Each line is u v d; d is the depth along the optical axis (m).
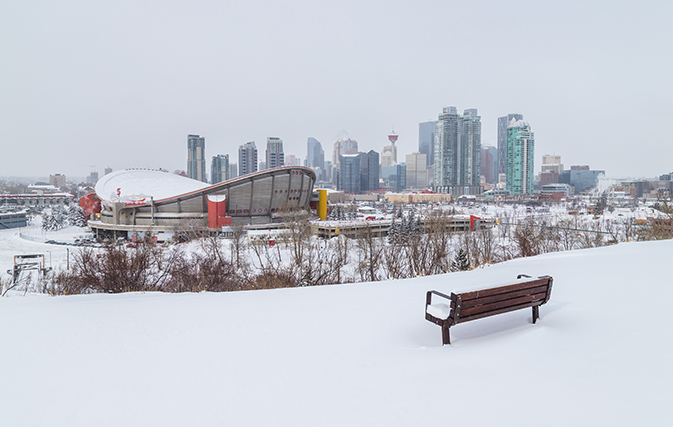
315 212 145.75
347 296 11.71
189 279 34.00
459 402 4.99
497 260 44.66
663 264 13.28
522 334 7.04
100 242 112.38
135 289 31.47
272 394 5.54
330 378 5.97
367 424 4.64
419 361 6.41
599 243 53.03
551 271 14.46
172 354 7.15
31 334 8.47
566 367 5.68
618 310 8.01
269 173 121.00
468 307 6.96
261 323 8.91
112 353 7.27
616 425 4.20
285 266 47.25
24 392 5.82
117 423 4.94
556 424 4.34
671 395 4.65
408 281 14.95
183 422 4.91
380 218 158.50
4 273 63.25
